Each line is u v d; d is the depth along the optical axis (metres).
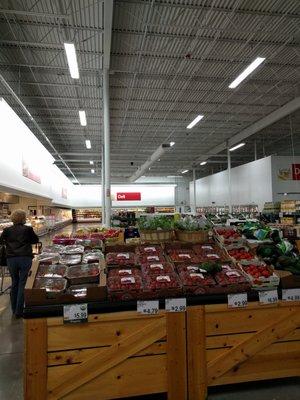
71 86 9.99
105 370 2.30
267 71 9.12
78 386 2.27
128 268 2.77
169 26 6.77
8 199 10.19
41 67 8.59
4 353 3.27
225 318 2.51
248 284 2.55
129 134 16.30
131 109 12.35
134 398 2.42
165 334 2.39
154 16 6.52
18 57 8.14
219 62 8.51
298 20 6.70
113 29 6.90
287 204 12.24
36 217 11.93
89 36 7.04
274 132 16.77
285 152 22.09
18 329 3.94
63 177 16.20
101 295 2.34
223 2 6.14
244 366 2.54
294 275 2.65
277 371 2.58
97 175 32.03
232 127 15.11
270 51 7.91
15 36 7.09
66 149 19.69
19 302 4.35
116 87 10.09
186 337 2.42
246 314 2.55
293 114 13.61
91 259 2.96
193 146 19.45
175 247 3.19
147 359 2.37
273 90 10.54
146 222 3.47
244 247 3.15
